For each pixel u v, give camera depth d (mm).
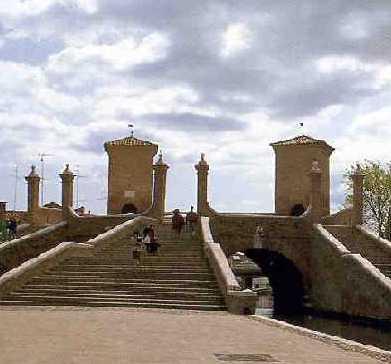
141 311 27141
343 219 53219
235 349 16641
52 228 49875
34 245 48656
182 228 44656
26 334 18562
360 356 16125
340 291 41344
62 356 14656
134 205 61062
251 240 48062
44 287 31719
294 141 60719
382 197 67250
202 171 48312
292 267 53062
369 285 37594
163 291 30812
